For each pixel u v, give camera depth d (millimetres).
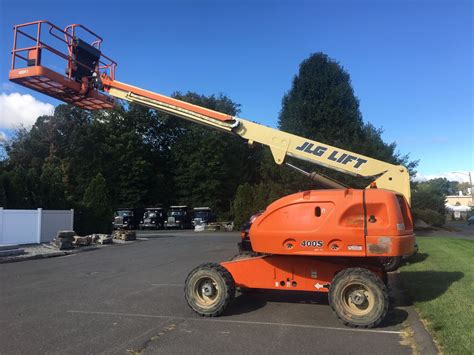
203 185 55250
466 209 106438
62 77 10188
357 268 6934
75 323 7254
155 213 47781
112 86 10500
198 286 7727
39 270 13859
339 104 36344
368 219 6902
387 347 5871
